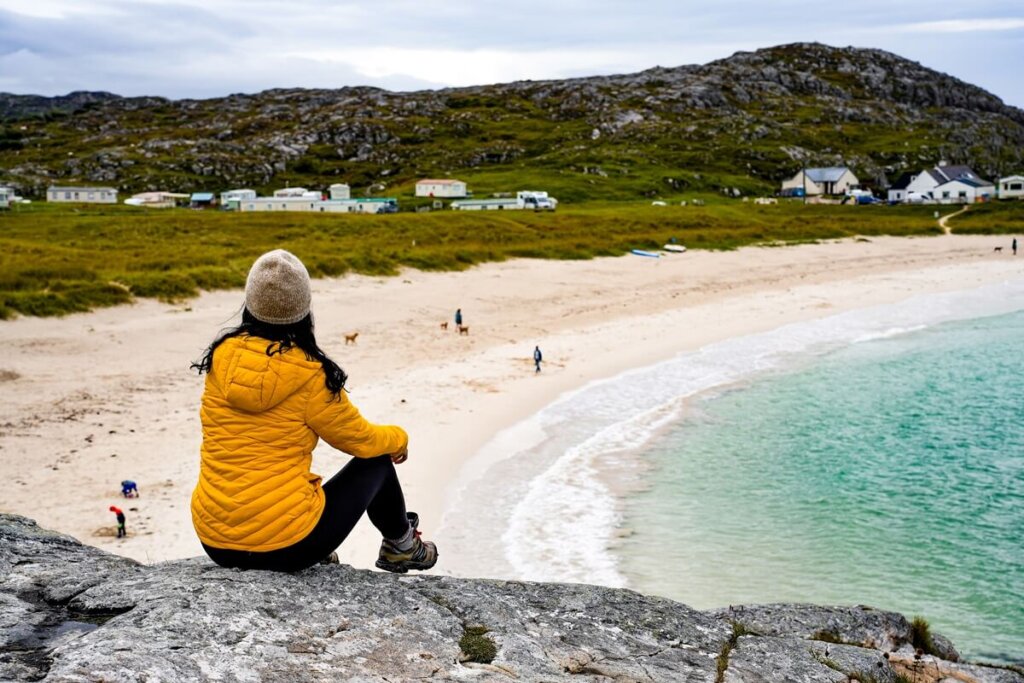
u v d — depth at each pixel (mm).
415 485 21094
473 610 5414
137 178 160375
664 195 139375
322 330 39250
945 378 34688
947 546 18750
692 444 25547
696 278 62500
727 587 16578
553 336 41188
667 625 6031
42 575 5332
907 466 24031
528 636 5285
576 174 149000
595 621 5840
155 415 24844
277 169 175375
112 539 16234
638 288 56781
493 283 54219
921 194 140875
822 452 25109
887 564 17797
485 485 21391
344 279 50344
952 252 84250
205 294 42000
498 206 112125
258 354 4613
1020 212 112688
